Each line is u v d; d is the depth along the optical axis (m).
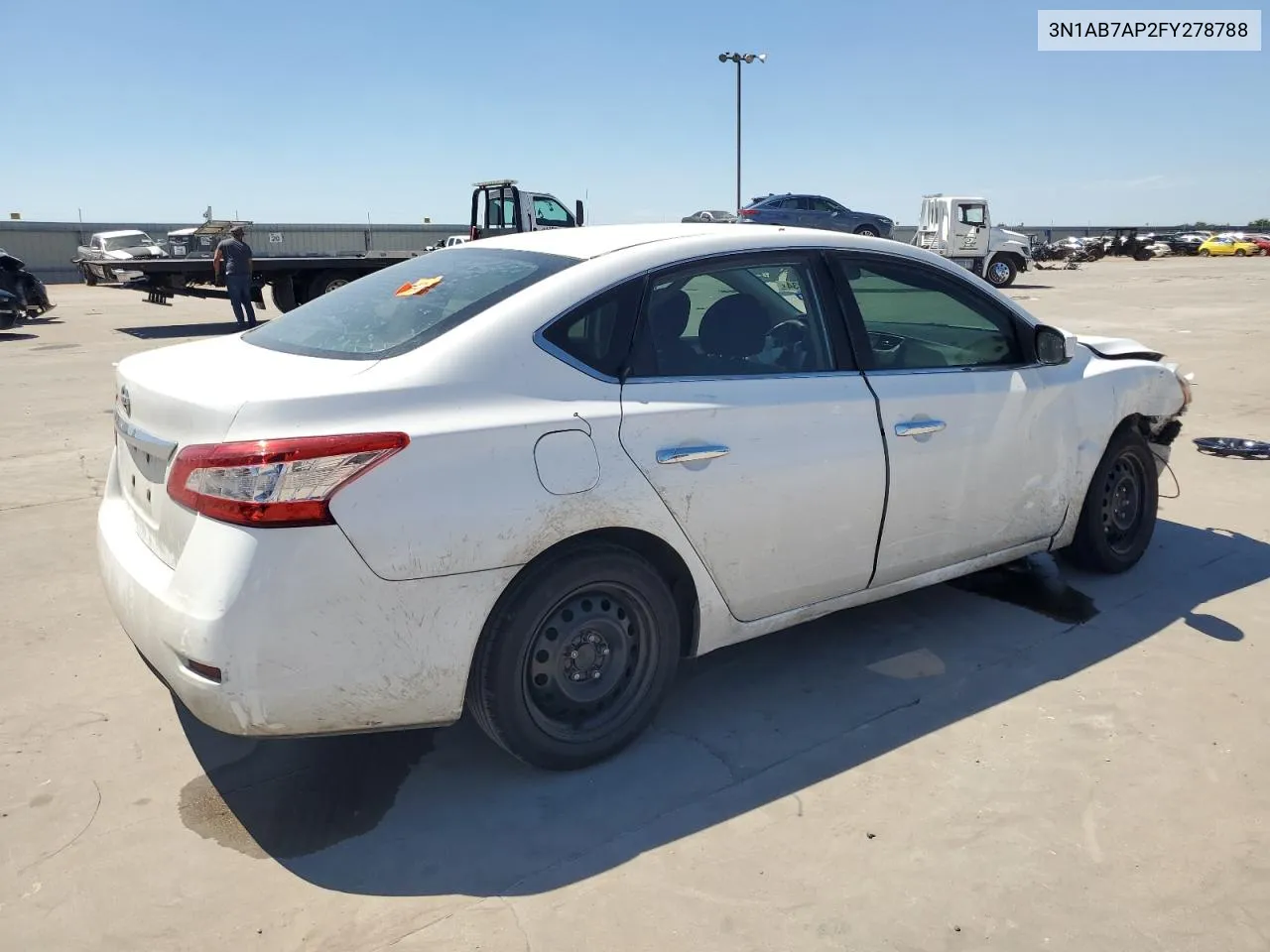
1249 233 56.00
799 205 31.08
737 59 31.56
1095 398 4.13
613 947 2.27
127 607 2.69
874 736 3.18
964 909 2.38
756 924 2.34
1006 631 3.94
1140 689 3.44
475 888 2.48
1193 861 2.55
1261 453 6.55
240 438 2.43
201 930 2.34
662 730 3.23
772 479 3.11
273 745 3.16
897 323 3.59
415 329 2.84
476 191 22.83
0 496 5.88
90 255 19.75
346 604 2.46
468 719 3.34
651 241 3.15
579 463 2.73
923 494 3.52
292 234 44.19
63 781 2.95
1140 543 4.56
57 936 2.32
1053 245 43.62
